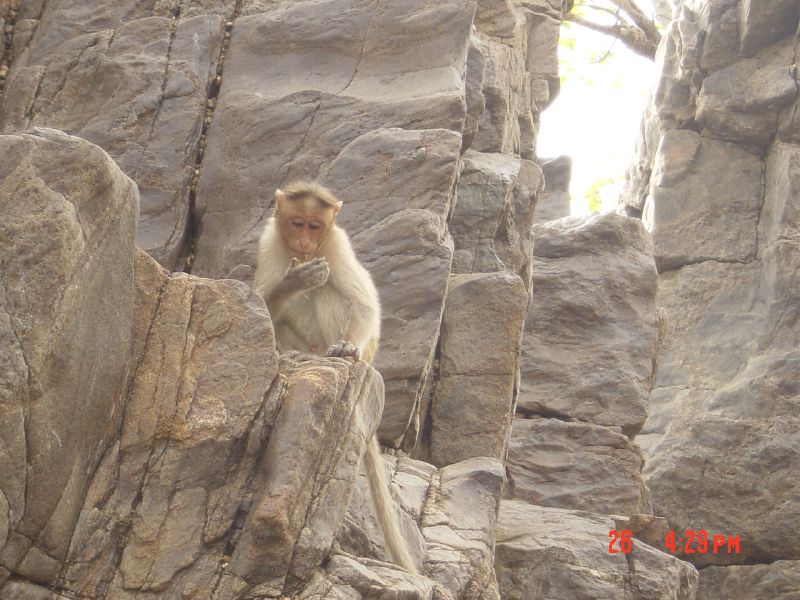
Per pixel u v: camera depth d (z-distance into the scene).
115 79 11.66
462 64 11.61
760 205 20.89
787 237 20.08
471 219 13.12
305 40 11.85
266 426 6.25
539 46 17.58
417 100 11.13
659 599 10.95
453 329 11.68
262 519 5.94
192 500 6.12
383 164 10.84
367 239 10.52
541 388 15.93
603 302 16.52
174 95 11.62
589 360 16.11
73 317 5.72
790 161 20.39
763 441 18.52
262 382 6.32
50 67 11.84
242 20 12.03
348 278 8.27
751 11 20.67
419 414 10.98
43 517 5.71
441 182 10.70
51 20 12.14
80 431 5.88
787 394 18.83
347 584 6.29
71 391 5.76
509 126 15.12
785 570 17.67
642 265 16.88
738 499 18.27
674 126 21.92
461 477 9.79
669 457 18.61
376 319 8.48
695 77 21.52
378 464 7.32
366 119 11.16
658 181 21.42
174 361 6.32
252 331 6.41
